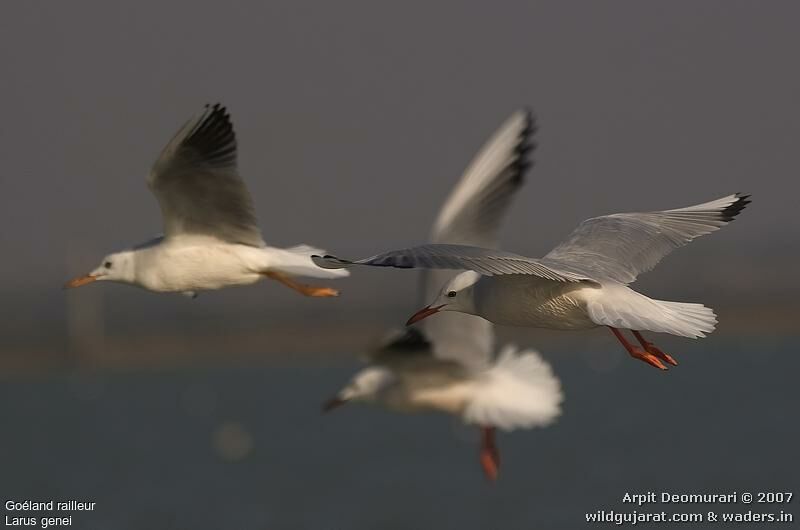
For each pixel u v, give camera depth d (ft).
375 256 19.97
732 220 24.13
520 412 39.63
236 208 30.60
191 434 126.62
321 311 243.60
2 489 90.07
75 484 92.48
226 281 31.22
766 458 92.32
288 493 86.07
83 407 159.33
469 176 33.14
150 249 31.42
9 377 200.03
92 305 217.77
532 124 32.68
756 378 161.07
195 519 78.54
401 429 120.57
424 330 37.68
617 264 23.45
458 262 19.80
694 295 261.85
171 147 28.94
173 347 219.00
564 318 22.94
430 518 76.02
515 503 78.54
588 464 91.91
